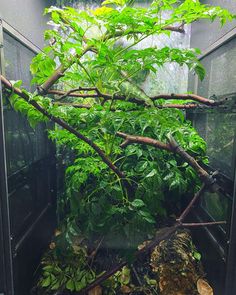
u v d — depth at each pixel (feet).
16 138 3.95
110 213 3.62
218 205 4.04
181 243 4.79
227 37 3.89
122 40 4.12
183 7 2.76
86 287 4.07
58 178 6.44
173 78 6.63
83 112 3.42
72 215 3.96
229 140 3.69
